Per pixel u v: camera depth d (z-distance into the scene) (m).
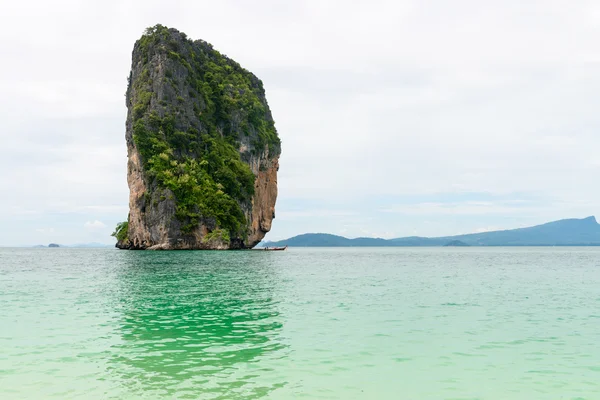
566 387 10.86
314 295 26.88
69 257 84.94
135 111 106.81
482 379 11.32
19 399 9.84
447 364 12.49
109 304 23.09
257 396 9.99
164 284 32.97
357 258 90.31
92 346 14.29
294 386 10.66
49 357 13.00
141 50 118.88
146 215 101.88
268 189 134.12
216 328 17.09
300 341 14.98
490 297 26.23
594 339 15.52
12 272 44.47
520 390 10.64
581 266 61.50
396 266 59.69
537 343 14.89
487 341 15.11
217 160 113.38
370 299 25.14
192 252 90.12
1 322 18.16
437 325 17.70
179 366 12.17
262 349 13.91
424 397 10.12
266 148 131.50
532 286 32.94
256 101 133.38
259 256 80.88
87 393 10.18
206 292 28.30
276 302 23.92
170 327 17.30
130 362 12.52
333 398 9.96
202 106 118.62
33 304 23.00
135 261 62.56
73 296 26.16
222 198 106.81
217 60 140.12
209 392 10.22
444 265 63.22
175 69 113.56
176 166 104.31
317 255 106.44
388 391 10.42
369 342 14.86
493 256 108.62
